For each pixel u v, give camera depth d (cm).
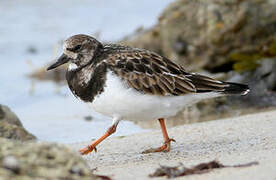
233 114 1358
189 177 674
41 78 1788
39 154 615
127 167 826
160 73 934
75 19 2209
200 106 1393
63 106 1516
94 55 935
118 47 970
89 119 1381
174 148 962
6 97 1599
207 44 1652
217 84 950
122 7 2372
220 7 1656
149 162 861
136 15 2272
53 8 2297
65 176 591
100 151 1003
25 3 2325
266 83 1479
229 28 1622
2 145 635
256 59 1562
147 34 1827
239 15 1616
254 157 773
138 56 936
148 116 941
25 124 1336
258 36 1614
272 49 1580
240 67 1534
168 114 948
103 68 905
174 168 706
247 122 1111
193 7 1716
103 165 879
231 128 1073
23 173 582
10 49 1969
